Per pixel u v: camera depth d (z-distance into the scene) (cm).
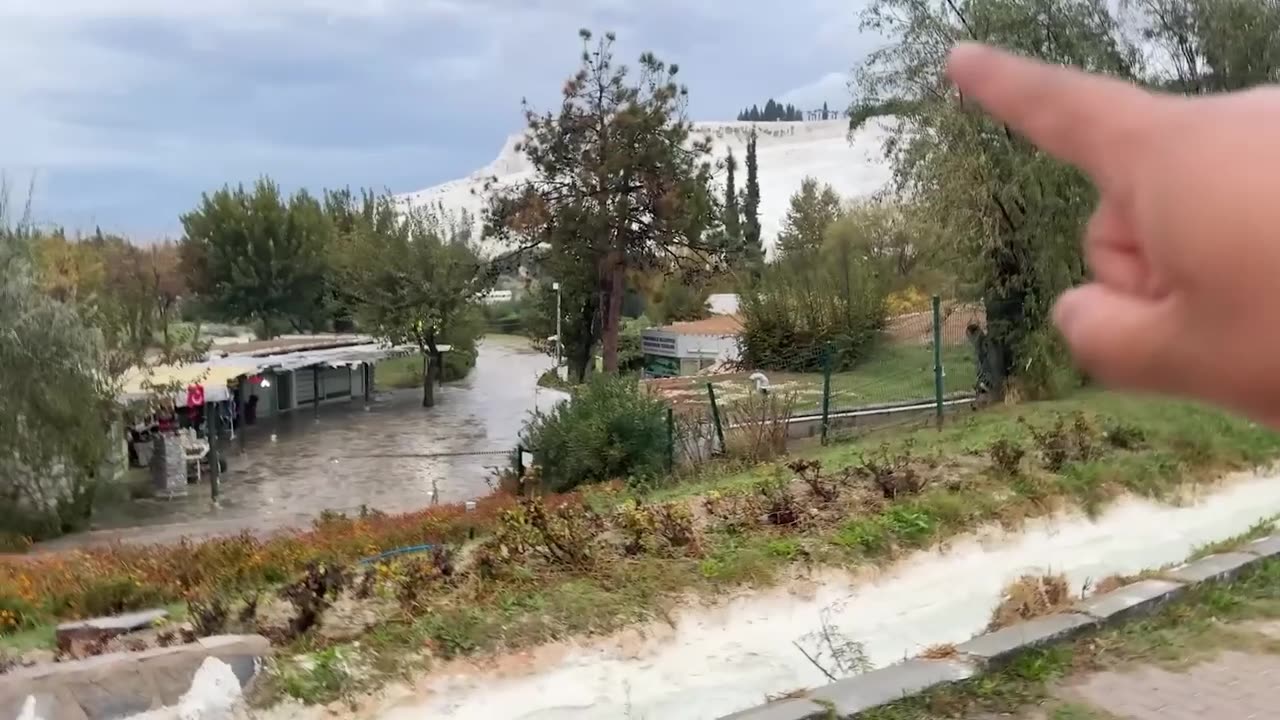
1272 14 1605
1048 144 61
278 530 1725
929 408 1628
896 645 662
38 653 771
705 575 696
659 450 1550
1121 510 880
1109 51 1575
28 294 1902
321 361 3859
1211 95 60
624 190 3072
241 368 3145
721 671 617
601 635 623
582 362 4022
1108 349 55
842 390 1891
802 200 5297
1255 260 50
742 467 1373
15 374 1838
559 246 3125
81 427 1909
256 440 3197
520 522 830
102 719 566
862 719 448
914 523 788
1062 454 980
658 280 3894
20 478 1844
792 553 733
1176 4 1623
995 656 500
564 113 3075
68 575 1092
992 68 64
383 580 753
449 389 4756
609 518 859
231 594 879
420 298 4016
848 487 919
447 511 1515
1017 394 1472
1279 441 1053
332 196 6669
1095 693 474
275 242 5816
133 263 5444
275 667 609
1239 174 52
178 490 2331
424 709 566
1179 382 54
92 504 2008
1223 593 593
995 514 827
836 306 2783
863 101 1745
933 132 1617
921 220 1661
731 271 3306
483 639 615
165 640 754
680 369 3784
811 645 645
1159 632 540
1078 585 728
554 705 578
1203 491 941
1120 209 57
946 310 1797
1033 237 1506
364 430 3412
